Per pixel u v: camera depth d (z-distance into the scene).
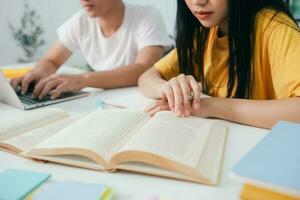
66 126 0.65
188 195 0.43
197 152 0.49
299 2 1.64
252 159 0.39
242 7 0.83
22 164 0.53
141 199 0.42
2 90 0.88
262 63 0.86
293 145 0.43
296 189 0.33
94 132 0.55
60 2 2.16
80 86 1.00
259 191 0.37
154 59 1.24
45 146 0.53
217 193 0.43
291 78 0.71
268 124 0.66
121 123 0.59
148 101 0.84
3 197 0.42
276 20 0.81
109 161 0.49
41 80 1.01
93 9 1.28
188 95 0.71
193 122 0.63
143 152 0.47
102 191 0.42
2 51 2.09
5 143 0.57
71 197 0.41
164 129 0.55
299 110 0.65
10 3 2.03
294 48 0.74
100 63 1.44
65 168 0.51
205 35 0.98
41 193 0.42
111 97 0.95
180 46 1.01
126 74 1.09
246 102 0.71
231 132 0.64
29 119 0.67
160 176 0.47
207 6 0.83
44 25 2.17
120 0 1.35
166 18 2.30
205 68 1.00
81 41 1.43
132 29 1.35
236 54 0.87
